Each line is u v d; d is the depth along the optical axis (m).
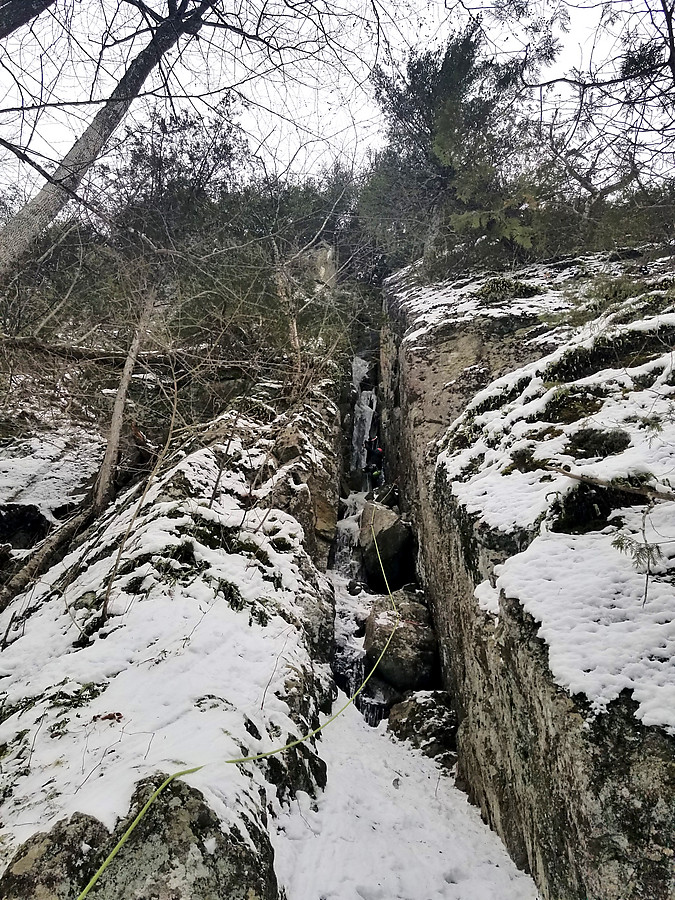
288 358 9.09
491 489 4.64
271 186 8.21
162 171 6.63
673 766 2.28
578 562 3.30
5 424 8.91
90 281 6.98
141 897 2.16
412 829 3.73
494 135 10.28
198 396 8.59
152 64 4.10
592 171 5.71
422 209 12.95
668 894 2.08
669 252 5.95
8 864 2.32
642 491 2.80
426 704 5.34
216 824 2.45
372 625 6.29
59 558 6.39
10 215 4.88
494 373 7.69
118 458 7.86
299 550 6.11
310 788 3.63
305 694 4.29
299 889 2.81
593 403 4.65
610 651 2.74
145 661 3.93
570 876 2.58
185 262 7.32
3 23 3.21
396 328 11.69
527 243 10.09
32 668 4.20
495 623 3.86
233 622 4.51
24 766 3.14
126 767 2.83
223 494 6.36
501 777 3.67
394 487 9.38
